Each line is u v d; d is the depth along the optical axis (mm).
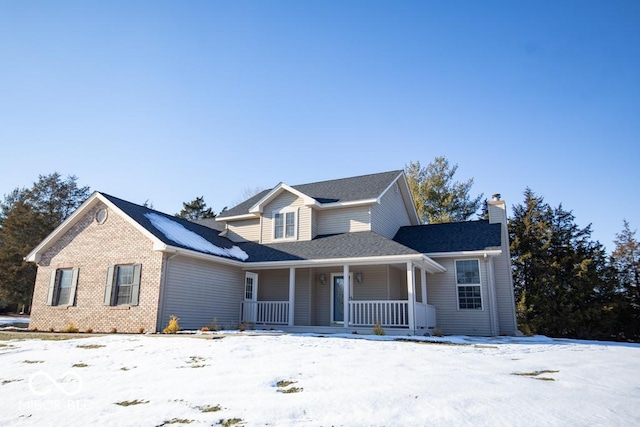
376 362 7812
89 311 14961
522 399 5055
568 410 4578
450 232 19250
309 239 18203
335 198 18734
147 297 13922
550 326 25969
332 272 18000
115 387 6152
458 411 4555
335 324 17375
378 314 16391
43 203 37688
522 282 28062
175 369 7328
